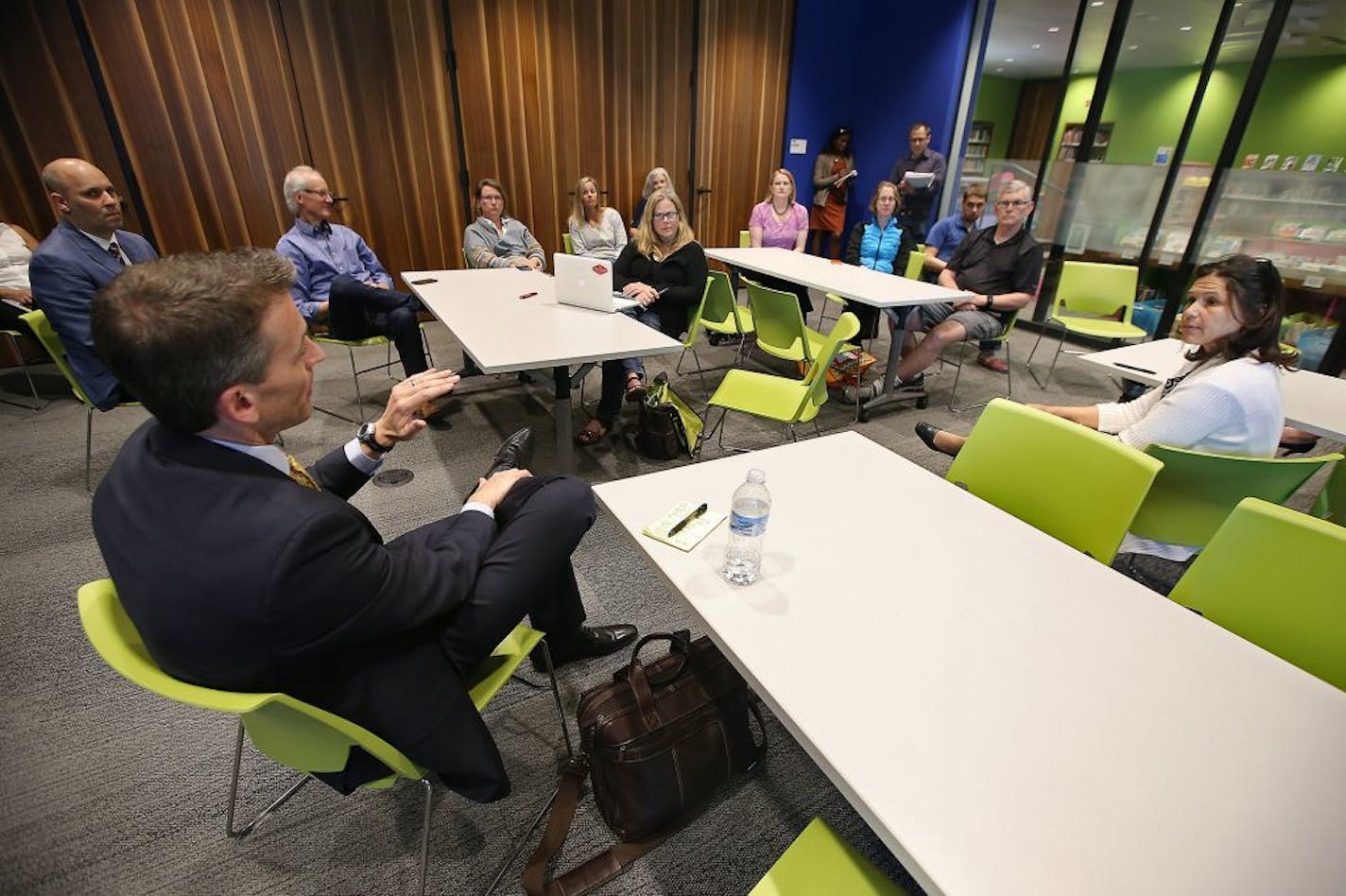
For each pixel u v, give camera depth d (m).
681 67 5.19
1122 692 0.79
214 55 3.75
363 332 3.16
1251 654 0.87
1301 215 3.72
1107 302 3.86
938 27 5.24
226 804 1.34
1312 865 0.60
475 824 1.31
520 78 4.63
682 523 1.12
